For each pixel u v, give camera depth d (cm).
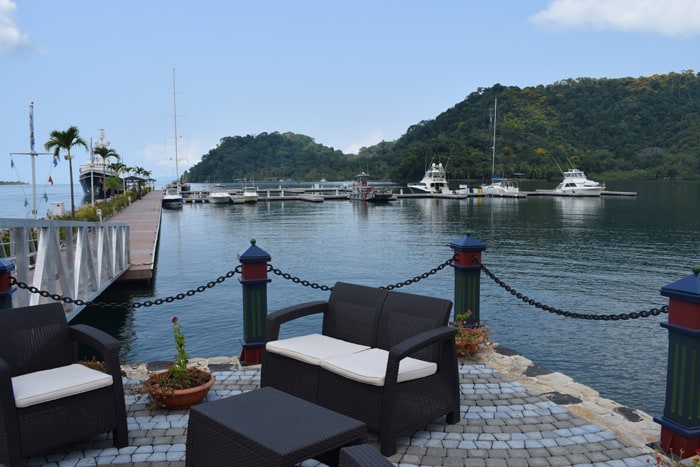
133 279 1753
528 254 2661
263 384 406
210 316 1408
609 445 348
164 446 347
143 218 4022
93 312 1439
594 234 3512
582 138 15775
